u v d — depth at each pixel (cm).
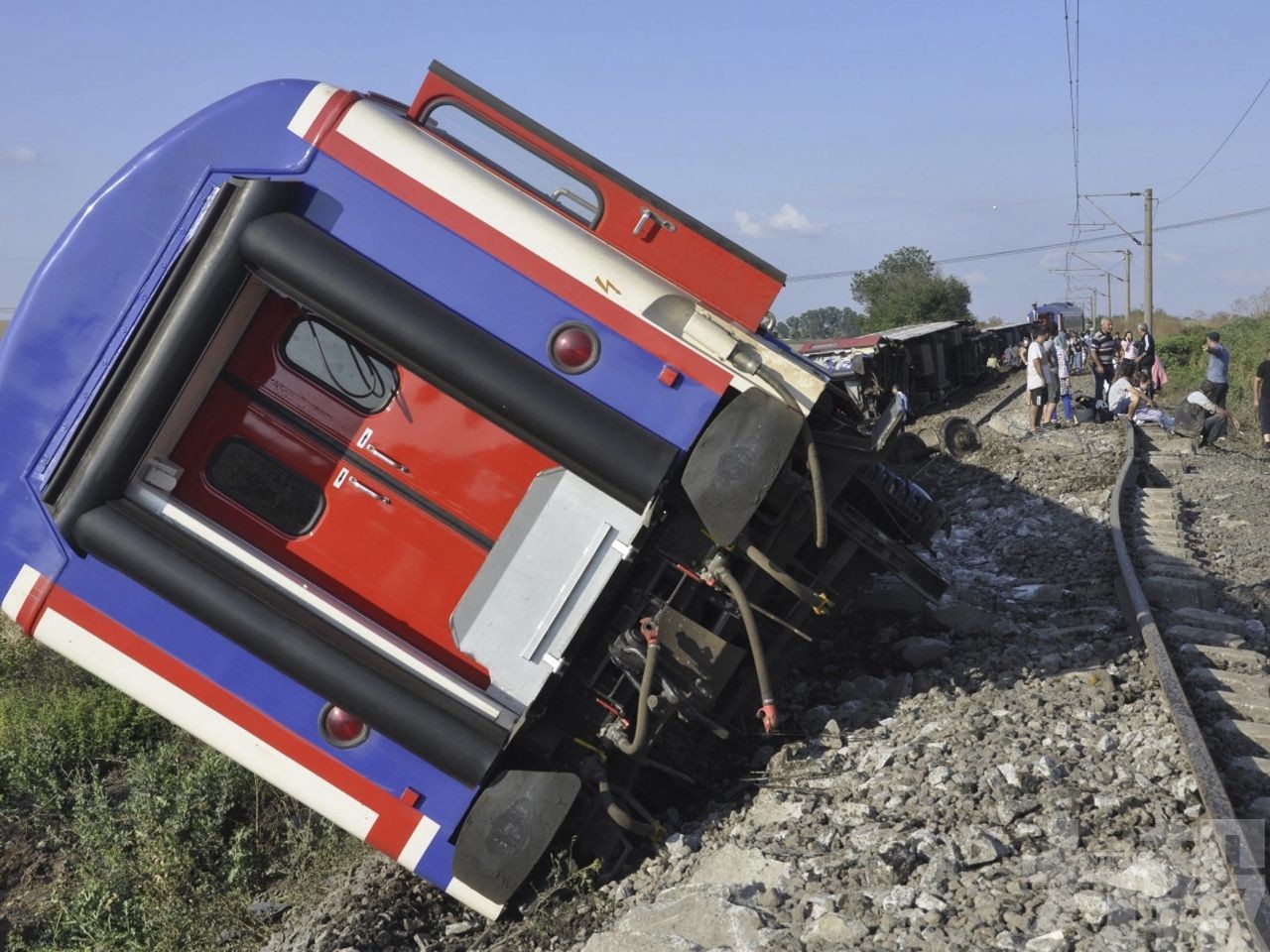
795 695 788
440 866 564
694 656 581
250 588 554
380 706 545
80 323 554
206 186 555
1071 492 1488
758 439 541
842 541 677
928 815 539
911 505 758
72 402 554
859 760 630
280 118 559
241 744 564
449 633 577
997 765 581
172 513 564
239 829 789
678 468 553
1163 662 711
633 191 570
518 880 557
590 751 593
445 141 585
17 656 1312
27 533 557
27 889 844
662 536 579
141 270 554
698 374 546
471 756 546
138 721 1041
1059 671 757
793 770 639
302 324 585
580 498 560
